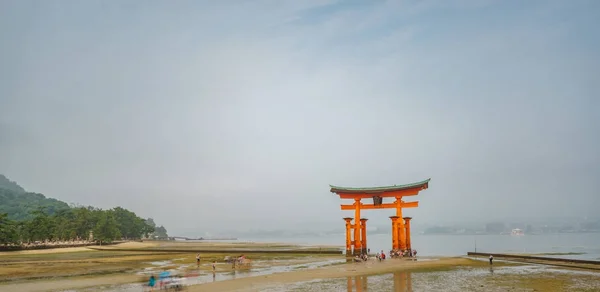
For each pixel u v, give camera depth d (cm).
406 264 5972
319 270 5209
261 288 3716
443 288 3697
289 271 5125
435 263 6081
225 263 6462
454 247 16788
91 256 8412
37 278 4497
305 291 3550
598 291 3497
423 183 7012
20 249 10250
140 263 6475
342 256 8050
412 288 3706
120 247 13300
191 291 3562
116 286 3891
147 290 3644
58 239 14850
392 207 7544
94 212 17325
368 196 7675
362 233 7819
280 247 14638
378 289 3656
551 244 18162
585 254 8975
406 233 7506
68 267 5766
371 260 6831
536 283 3978
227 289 3659
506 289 3619
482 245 18588
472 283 4000
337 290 3606
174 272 5100
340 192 7750
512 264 5925
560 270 5134
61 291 3606
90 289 3712
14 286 3912
